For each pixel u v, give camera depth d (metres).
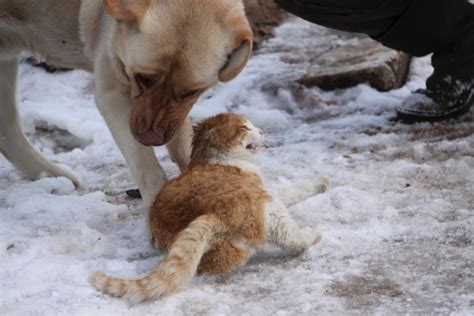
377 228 5.99
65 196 7.16
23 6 6.81
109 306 4.95
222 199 5.32
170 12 5.80
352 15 8.41
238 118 5.98
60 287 5.22
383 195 6.70
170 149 6.70
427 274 5.28
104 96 6.39
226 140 5.86
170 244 5.50
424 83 10.62
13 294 5.17
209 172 5.63
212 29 5.85
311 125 9.19
